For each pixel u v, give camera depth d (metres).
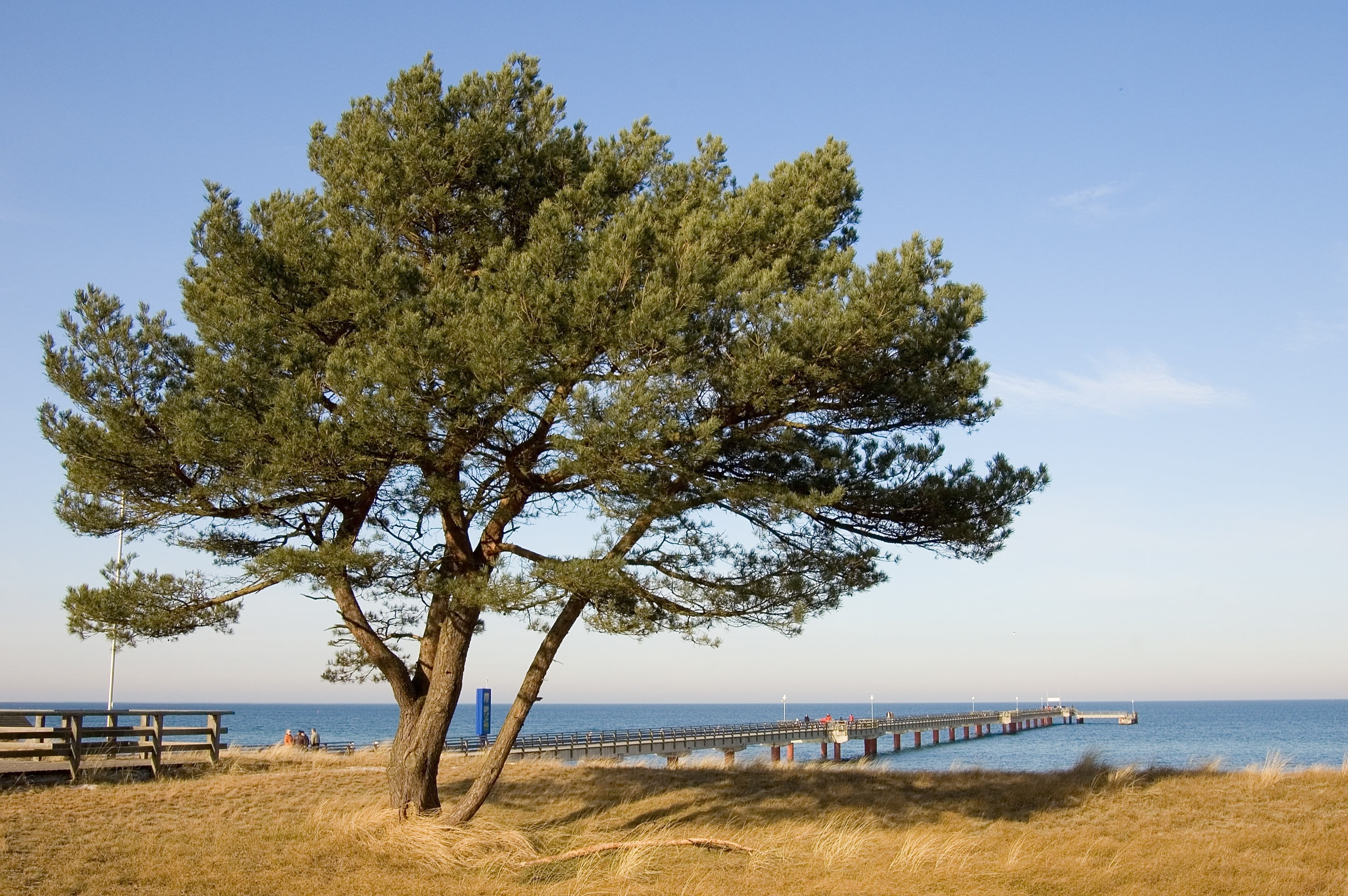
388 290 11.41
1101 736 90.75
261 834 12.60
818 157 12.70
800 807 16.70
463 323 10.29
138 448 11.37
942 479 12.61
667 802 17.02
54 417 11.55
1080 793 17.95
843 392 11.66
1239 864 11.48
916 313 10.84
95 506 12.09
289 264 11.73
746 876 11.34
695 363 10.48
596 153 13.48
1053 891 10.43
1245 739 84.81
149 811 14.30
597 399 10.17
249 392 10.75
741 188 13.12
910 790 18.80
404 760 12.73
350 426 10.59
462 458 11.52
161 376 11.83
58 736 16.67
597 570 10.78
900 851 12.65
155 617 11.62
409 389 10.18
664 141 13.48
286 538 12.82
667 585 12.41
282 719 150.75
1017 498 13.17
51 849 11.14
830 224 12.20
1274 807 16.08
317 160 13.49
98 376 11.33
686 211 11.49
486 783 12.73
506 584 10.84
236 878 10.07
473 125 12.34
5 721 18.00
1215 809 16.12
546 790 18.31
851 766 24.53
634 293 10.33
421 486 11.76
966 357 12.29
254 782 17.86
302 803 15.59
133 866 10.54
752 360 10.44
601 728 127.44
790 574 12.41
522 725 12.97
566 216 10.86
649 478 10.99
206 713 20.33
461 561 12.71
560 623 13.07
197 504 11.92
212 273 12.30
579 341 10.30
